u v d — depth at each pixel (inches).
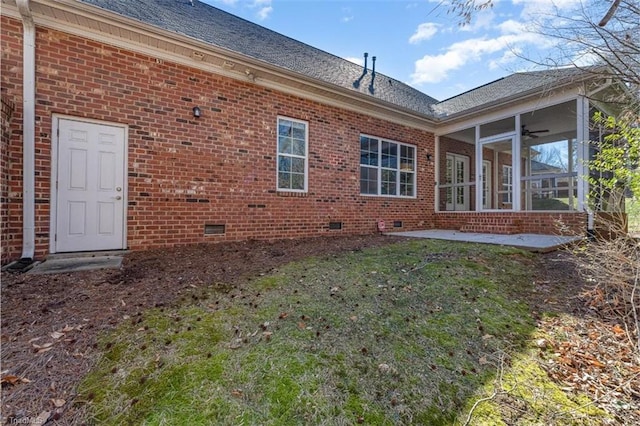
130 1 227.1
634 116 143.9
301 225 269.7
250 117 241.1
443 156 399.9
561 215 263.7
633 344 95.7
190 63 213.3
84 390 66.9
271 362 78.4
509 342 94.8
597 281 131.6
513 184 305.4
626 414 69.2
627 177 148.3
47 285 126.3
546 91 250.8
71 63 176.6
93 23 178.1
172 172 207.5
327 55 384.5
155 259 172.2
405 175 357.7
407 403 68.3
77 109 178.4
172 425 59.2
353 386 72.1
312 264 166.2
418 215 367.6
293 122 268.1
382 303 117.0
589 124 248.7
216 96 224.8
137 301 111.9
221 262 169.8
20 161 164.6
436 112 400.2
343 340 90.5
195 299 115.1
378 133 330.0
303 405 65.5
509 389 74.4
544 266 172.1
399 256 186.5
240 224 235.9
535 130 371.6
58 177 174.9
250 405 64.9
